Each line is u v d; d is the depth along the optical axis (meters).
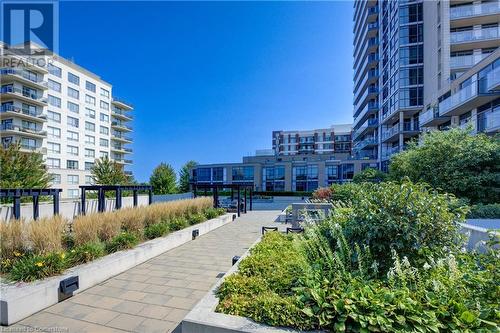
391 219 3.38
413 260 3.29
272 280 3.34
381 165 36.28
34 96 35.06
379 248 3.45
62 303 3.96
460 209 3.55
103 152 46.06
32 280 3.96
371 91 40.22
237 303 2.83
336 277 2.99
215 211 12.47
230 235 9.45
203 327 2.55
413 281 2.95
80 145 41.19
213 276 5.18
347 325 2.36
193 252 6.99
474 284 2.81
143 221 7.54
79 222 5.71
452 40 23.53
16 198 7.93
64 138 38.56
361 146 43.97
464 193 10.44
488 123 16.20
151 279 5.00
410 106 28.27
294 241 4.50
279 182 49.44
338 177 45.34
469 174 10.30
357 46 50.94
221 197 31.53
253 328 2.45
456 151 10.79
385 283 3.02
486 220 7.55
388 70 33.25
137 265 5.82
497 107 16.64
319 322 2.39
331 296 2.58
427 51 27.05
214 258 6.41
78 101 41.06
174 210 9.70
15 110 32.94
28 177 12.70
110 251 5.66
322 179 46.41
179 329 3.29
